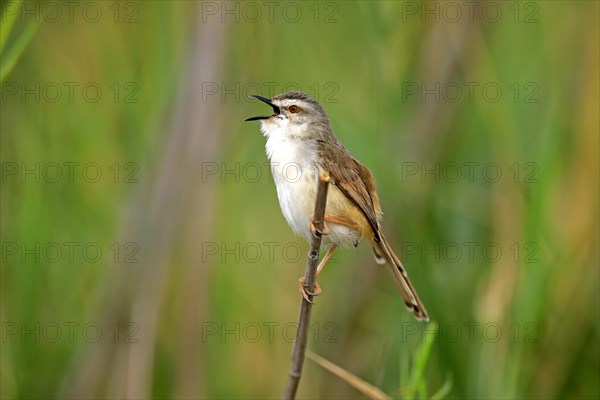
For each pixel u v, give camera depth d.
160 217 12.09
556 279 11.59
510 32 13.45
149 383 12.00
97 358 12.16
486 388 11.30
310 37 13.37
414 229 12.68
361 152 12.41
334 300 14.15
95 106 12.91
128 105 12.68
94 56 12.95
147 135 12.66
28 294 12.57
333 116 12.85
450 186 13.37
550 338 12.05
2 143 13.04
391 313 13.11
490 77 13.43
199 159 12.13
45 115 12.91
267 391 13.58
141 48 12.79
